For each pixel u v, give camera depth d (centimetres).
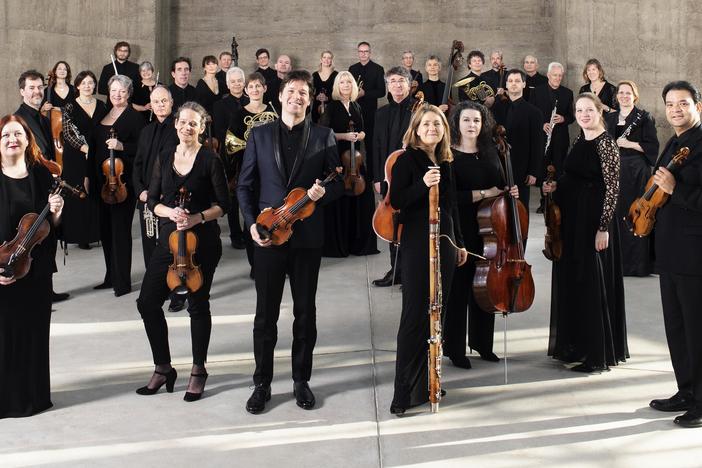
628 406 462
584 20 1144
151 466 392
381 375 517
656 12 1110
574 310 521
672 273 440
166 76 1259
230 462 396
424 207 454
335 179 464
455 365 532
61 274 788
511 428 433
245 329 616
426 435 425
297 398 468
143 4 1174
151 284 476
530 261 824
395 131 724
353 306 677
